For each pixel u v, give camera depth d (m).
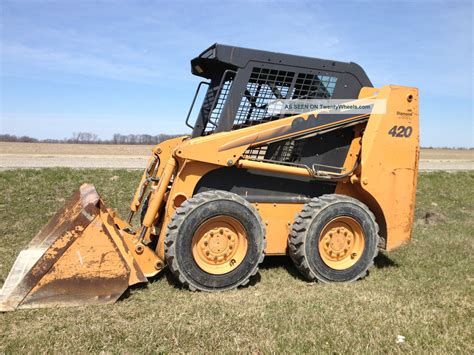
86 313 3.85
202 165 4.93
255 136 4.96
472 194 15.17
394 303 4.32
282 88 5.29
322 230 5.03
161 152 6.02
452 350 3.34
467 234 8.36
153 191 5.61
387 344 3.40
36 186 10.52
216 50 5.00
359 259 5.18
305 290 4.74
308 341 3.42
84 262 4.07
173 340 3.40
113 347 3.29
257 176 5.20
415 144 5.54
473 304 4.32
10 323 3.62
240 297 4.41
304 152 5.41
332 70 5.41
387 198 5.40
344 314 3.97
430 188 15.45
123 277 4.19
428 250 6.75
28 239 6.98
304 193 5.42
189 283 4.51
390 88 5.39
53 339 3.37
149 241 5.16
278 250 5.27
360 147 5.48
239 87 5.11
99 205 4.34
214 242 4.67
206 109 5.60
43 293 3.94
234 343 3.37
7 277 4.52
